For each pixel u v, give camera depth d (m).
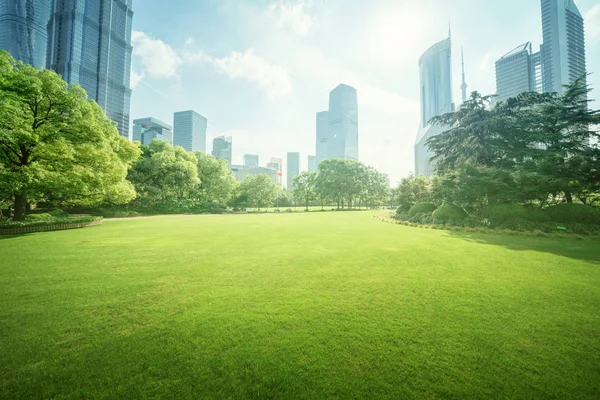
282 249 11.39
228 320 4.76
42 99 18.55
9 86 16.94
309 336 4.20
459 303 5.49
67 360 3.57
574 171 18.20
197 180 49.81
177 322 4.68
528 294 5.96
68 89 20.22
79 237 14.84
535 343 3.96
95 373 3.33
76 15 115.88
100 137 21.22
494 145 24.06
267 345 3.95
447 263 8.86
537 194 19.45
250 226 21.80
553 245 11.98
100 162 21.53
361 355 3.70
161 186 47.28
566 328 4.41
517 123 23.67
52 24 117.31
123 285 6.66
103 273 7.72
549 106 22.28
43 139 18.84
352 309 5.22
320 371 3.38
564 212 17.42
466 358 3.61
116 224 23.62
